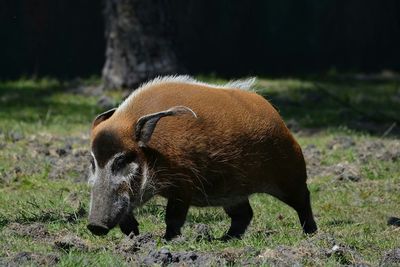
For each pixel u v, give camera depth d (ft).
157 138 83.41
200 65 268.21
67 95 210.38
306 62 286.05
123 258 78.13
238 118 87.51
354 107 203.31
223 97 88.02
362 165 134.41
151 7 205.36
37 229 91.04
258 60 276.62
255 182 89.71
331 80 256.73
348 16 290.76
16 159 134.21
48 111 183.52
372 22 291.38
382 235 95.30
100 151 82.02
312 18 288.10
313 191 121.60
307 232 94.58
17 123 167.22
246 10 273.54
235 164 87.10
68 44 259.19
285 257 77.97
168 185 84.64
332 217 107.45
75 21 260.21
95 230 81.15
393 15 290.15
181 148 83.87
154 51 206.08
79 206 103.60
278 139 90.22
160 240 85.25
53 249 82.07
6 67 254.88
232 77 253.44
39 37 246.06
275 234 94.17
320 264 76.69
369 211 111.45
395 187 122.52
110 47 209.56
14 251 81.71
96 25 263.08
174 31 208.33
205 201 88.07
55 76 252.42
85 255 78.18
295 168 92.27
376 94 229.04
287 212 107.96
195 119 84.89
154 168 83.61
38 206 104.99
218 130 85.81
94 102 199.72
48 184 120.57
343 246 82.38
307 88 231.91
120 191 82.07
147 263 75.46
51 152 139.64
